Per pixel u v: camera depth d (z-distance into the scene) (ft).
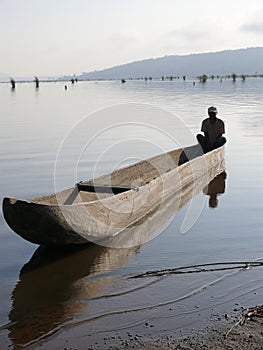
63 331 16.94
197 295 19.40
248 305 18.40
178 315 17.80
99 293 19.94
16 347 15.96
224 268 22.13
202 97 148.66
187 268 22.31
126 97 155.94
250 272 21.54
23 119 90.99
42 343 16.19
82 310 18.51
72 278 21.62
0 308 18.85
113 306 18.76
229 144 58.49
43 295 19.99
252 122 79.66
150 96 157.99
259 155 50.93
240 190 36.86
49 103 135.85
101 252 24.70
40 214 22.20
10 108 118.62
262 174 42.14
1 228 28.48
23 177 42.04
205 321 17.26
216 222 29.22
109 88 257.14
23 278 21.76
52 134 69.51
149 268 22.47
